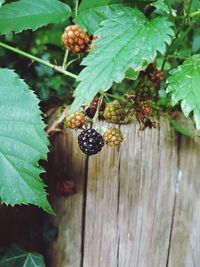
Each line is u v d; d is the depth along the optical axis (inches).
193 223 12.0
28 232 12.1
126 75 8.3
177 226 11.9
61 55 14.1
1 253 12.0
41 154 9.0
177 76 8.4
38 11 10.4
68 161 11.5
